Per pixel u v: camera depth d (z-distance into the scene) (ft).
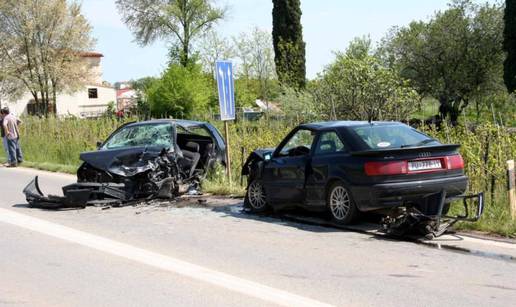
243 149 47.47
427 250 24.95
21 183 51.88
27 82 189.47
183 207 37.04
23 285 20.84
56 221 32.94
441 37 108.47
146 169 38.24
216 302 18.53
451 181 28.09
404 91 63.98
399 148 27.30
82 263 23.68
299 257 24.09
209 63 179.01
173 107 151.64
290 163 32.09
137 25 189.16
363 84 63.52
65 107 258.57
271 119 64.80
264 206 34.35
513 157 35.12
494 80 109.91
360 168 27.86
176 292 19.66
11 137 68.13
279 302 18.38
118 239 28.07
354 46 116.98
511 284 20.01
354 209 28.60
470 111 111.75
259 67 178.50
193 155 42.98
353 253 24.59
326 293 19.24
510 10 101.50
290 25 146.10
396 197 27.12
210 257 24.35
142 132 43.11
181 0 186.70
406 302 18.24
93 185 37.81
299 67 145.48
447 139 39.24
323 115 66.80
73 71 193.88
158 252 25.32
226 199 39.86
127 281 21.06
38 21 185.47
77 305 18.57
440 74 110.11
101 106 251.80
